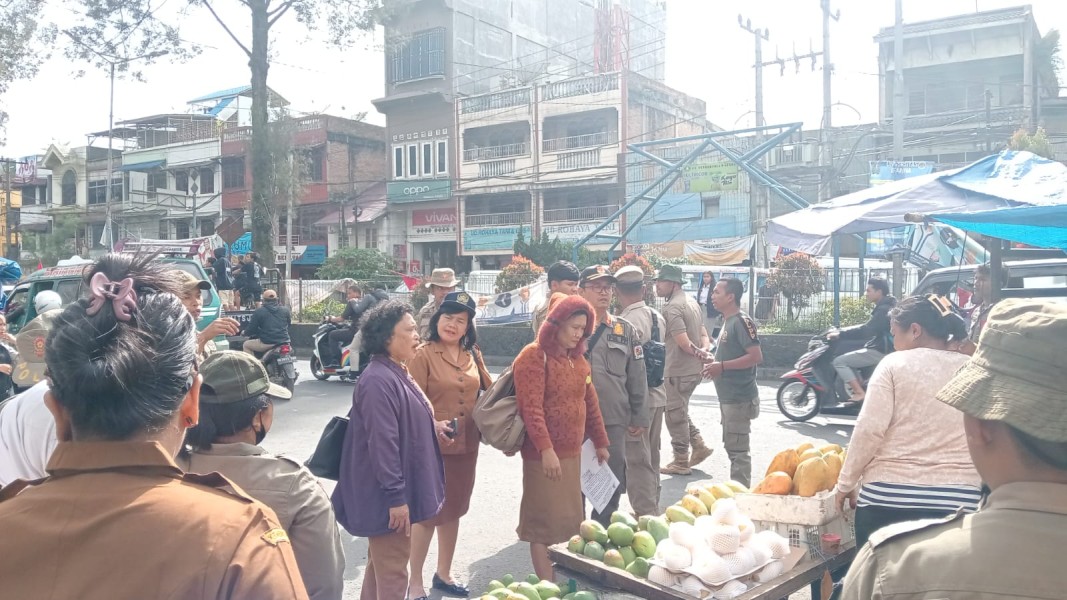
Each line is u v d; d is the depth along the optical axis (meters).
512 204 34.72
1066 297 8.45
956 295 9.84
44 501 1.22
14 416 2.52
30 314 10.95
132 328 1.30
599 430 4.28
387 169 37.53
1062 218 5.97
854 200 7.63
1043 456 1.24
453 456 4.27
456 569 4.78
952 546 1.25
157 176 41.97
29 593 1.15
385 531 3.37
